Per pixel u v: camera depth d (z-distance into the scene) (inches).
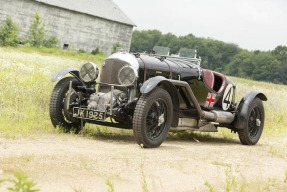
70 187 253.8
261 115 542.9
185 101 478.6
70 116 449.1
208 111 510.6
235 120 524.7
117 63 450.0
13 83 658.8
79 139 428.5
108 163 323.9
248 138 526.0
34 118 492.1
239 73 5487.2
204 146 478.3
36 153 331.0
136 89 444.8
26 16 3019.2
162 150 415.8
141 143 418.6
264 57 5551.2
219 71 551.5
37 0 3029.0
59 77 442.3
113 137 471.2
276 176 351.9
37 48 2854.3
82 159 323.6
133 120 413.7
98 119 429.4
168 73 472.4
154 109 427.2
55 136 426.6
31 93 613.9
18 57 1403.8
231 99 538.9
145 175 304.5
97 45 3385.8
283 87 2566.4
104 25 3403.1
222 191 285.1
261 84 2640.3
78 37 3282.5
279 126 768.9
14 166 282.8
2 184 239.1
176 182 296.7
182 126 478.6
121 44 3518.7
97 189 256.7
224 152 441.4
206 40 5290.4
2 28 2861.7
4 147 344.5
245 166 380.2
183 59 532.7
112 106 428.5
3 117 477.1
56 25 3169.3
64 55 2741.1
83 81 462.3
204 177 320.2
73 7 3228.3
